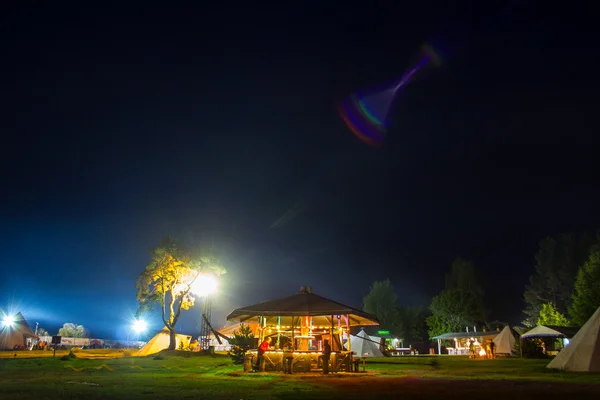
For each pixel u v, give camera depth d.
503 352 51.75
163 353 36.78
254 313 21.83
